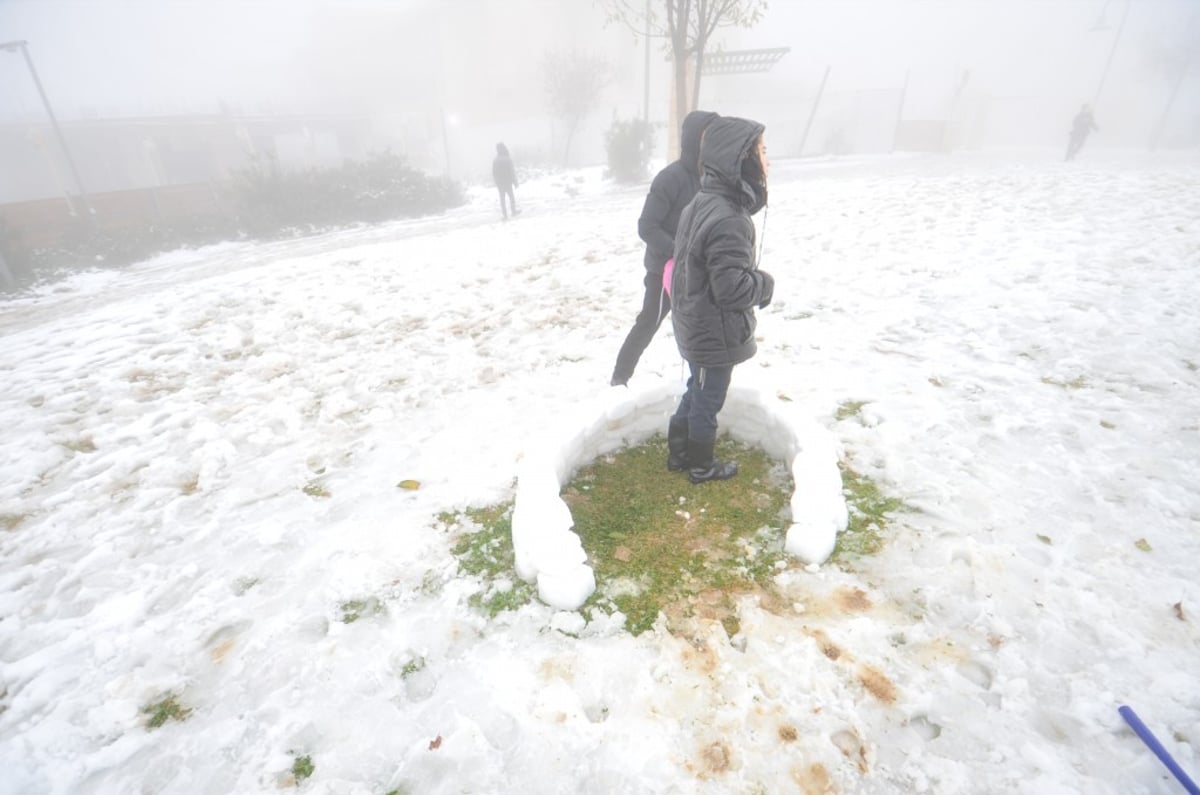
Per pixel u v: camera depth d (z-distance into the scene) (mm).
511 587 2213
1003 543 2260
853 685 1754
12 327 7664
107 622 2256
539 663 1889
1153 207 7238
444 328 5344
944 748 1579
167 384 4629
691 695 1748
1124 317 4188
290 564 2479
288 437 3631
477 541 2488
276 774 1636
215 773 1656
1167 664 1755
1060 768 1506
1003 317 4434
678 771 1552
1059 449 2826
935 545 2266
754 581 2146
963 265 5668
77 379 4867
